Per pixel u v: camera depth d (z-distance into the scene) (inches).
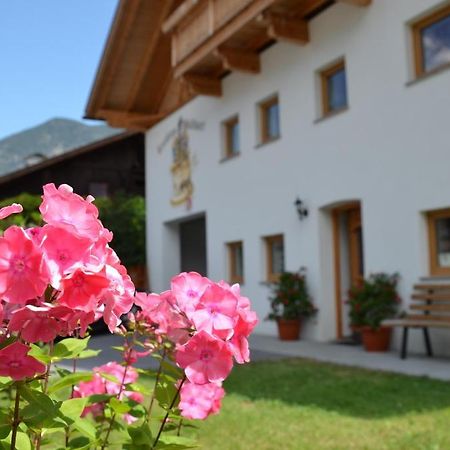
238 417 208.7
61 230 53.1
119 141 1070.4
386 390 246.8
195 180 624.7
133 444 69.5
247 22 458.3
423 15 371.6
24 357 52.6
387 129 391.2
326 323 446.9
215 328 59.5
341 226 460.8
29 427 61.9
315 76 459.2
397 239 380.8
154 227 720.3
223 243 572.4
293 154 478.6
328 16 444.5
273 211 501.0
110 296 58.1
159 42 673.6
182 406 76.9
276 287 495.5
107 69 688.4
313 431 188.5
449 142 348.8
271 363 331.9
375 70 402.0
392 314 373.1
